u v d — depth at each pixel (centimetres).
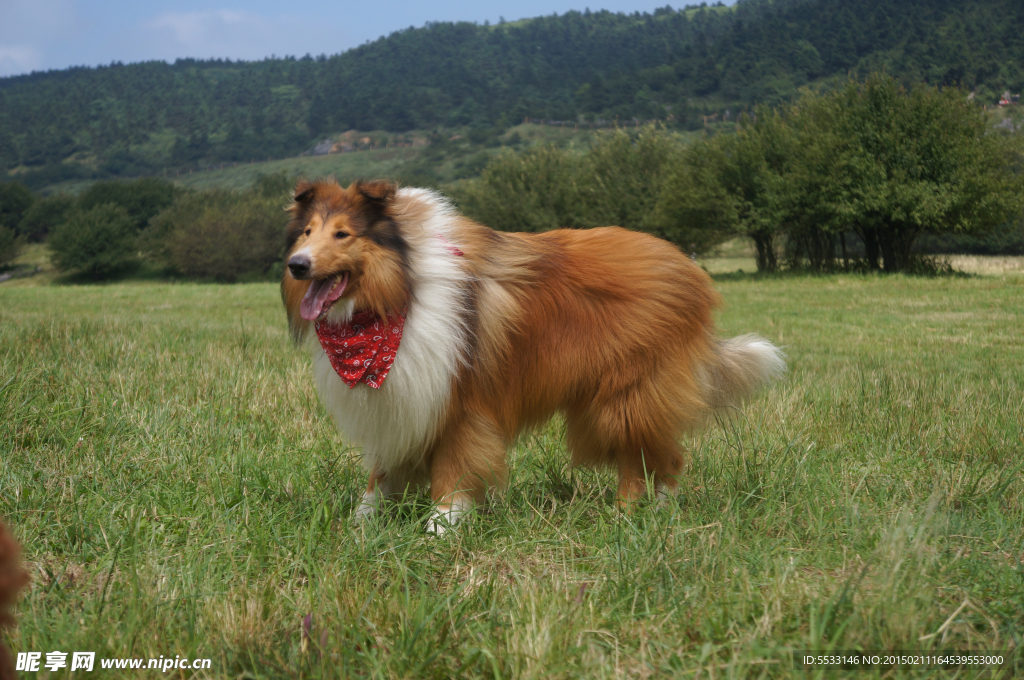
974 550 355
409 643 268
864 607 286
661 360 431
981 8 18538
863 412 638
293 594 317
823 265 3247
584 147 14800
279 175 7725
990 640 281
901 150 2823
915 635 267
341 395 398
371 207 385
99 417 535
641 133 4194
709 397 470
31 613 279
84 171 19788
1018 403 679
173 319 1508
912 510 392
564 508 424
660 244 456
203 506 398
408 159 16188
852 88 3031
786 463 476
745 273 3425
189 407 595
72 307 1939
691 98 18988
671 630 290
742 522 385
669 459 450
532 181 4309
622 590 317
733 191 3362
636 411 428
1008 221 2958
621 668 268
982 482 463
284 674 254
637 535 358
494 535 386
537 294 419
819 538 365
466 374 401
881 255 3238
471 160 14212
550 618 279
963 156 2775
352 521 398
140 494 410
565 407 446
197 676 257
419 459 421
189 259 5788
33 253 8188
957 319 1611
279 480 445
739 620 290
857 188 2869
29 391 564
